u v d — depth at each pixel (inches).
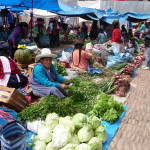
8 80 183.3
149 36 331.6
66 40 628.1
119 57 321.4
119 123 155.7
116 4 726.5
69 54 309.3
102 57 338.0
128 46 448.1
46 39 517.0
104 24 609.0
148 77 298.2
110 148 126.7
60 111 138.1
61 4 475.5
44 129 114.6
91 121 123.2
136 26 754.2
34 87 173.2
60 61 295.0
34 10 495.2
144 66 353.7
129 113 175.0
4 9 448.8
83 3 748.0
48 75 171.3
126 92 227.6
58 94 165.2
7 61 187.5
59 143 107.0
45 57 164.6
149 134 145.6
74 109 152.6
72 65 274.1
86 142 115.3
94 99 186.4
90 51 371.9
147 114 176.1
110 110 156.9
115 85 219.1
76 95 181.5
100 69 292.2
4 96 155.3
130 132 146.0
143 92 232.4
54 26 528.4
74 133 119.4
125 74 282.7
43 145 110.4
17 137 97.2
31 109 138.6
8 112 144.6
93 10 460.4
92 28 636.7
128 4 715.4
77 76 252.4
